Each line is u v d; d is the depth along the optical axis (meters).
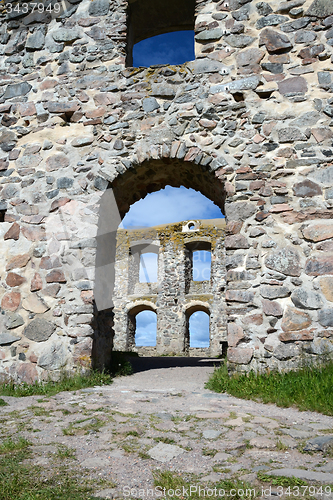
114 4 6.38
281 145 5.27
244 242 5.06
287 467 2.24
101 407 3.54
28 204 5.92
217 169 5.36
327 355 4.51
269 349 4.66
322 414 3.31
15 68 6.52
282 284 4.83
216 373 5.02
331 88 5.32
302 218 4.99
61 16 6.54
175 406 3.62
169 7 6.68
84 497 1.93
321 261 4.81
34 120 6.23
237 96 5.55
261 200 5.14
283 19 5.66
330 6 5.56
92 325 5.34
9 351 5.38
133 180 6.14
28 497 1.91
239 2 5.85
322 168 5.09
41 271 5.61
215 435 2.78
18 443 2.67
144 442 2.68
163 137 5.66
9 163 6.16
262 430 2.86
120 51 6.17
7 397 4.26
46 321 5.39
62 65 6.32
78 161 5.90
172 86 5.82
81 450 2.59
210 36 5.83
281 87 5.46
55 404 3.77
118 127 5.86
